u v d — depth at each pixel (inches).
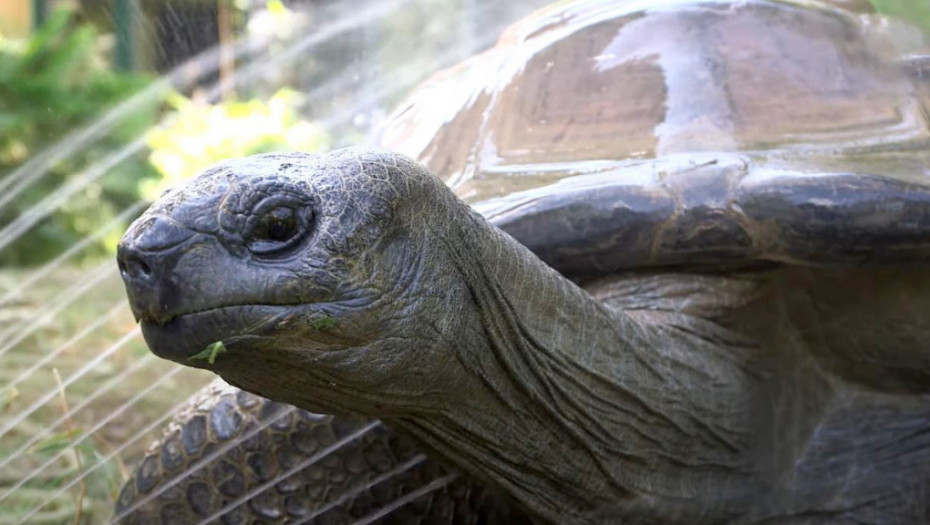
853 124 96.4
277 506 92.7
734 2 107.1
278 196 60.7
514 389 75.5
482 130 104.3
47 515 123.3
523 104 104.0
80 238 308.3
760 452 92.3
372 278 63.1
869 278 90.1
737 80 99.6
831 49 104.4
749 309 92.0
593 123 98.7
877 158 91.5
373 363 65.0
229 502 94.0
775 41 103.6
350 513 91.9
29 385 169.0
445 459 78.0
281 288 60.5
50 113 321.1
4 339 198.2
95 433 139.2
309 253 61.2
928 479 95.7
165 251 59.7
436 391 70.7
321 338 62.6
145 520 97.2
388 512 91.9
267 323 60.8
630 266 88.7
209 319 60.3
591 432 80.7
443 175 103.1
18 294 238.7
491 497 91.7
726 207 85.7
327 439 89.4
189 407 98.0
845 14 112.3
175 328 60.9
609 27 108.1
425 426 74.2
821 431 96.4
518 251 74.4
